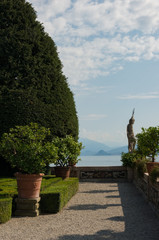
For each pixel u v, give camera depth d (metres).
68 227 6.66
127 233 6.11
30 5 16.72
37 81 15.37
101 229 6.45
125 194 12.20
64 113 15.41
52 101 15.55
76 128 16.94
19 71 15.20
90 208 9.07
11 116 13.68
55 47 17.42
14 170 14.78
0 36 15.47
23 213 7.93
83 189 14.11
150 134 11.35
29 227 6.66
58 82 16.38
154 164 10.54
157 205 8.02
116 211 8.55
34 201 7.94
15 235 5.98
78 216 7.88
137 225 6.82
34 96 14.41
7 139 8.72
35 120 13.91
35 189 8.08
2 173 14.79
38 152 8.40
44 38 16.59
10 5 15.94
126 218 7.59
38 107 14.20
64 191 9.29
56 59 17.22
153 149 11.42
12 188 9.19
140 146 11.65
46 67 15.92
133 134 19.27
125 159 17.77
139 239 5.65
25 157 8.21
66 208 9.12
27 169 8.20
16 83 14.79
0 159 14.59
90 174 18.42
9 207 7.31
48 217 7.78
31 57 15.48
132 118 19.31
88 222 7.14
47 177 14.05
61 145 13.66
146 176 10.33
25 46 15.33
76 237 5.82
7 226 6.75
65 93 16.61
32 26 16.52
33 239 5.68
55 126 14.55
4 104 13.86
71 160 14.56
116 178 18.23
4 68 15.03
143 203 9.91
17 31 15.73
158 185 7.77
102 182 17.62
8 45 15.18
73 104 17.61
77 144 14.27
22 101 13.98
